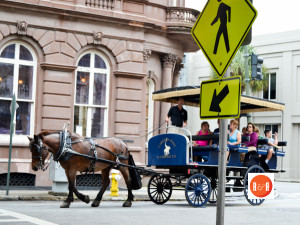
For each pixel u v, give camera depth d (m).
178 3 24.14
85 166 13.11
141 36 21.16
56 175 15.59
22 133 18.64
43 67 18.92
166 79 22.70
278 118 39.94
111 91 20.52
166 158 14.24
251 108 17.45
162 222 10.04
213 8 5.29
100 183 20.34
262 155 15.98
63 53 19.28
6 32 18.14
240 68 38.31
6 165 17.91
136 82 21.00
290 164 39.22
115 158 13.68
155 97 15.78
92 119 20.23
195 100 16.97
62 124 19.17
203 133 16.16
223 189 4.92
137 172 14.02
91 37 19.92
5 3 17.91
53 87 19.05
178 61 24.09
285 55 40.00
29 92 18.81
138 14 21.12
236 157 14.90
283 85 39.97
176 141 13.99
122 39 20.69
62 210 11.89
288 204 15.77
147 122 22.58
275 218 11.27
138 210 12.39
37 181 18.59
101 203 14.67
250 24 4.88
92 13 19.66
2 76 18.36
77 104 19.92
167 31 22.33
